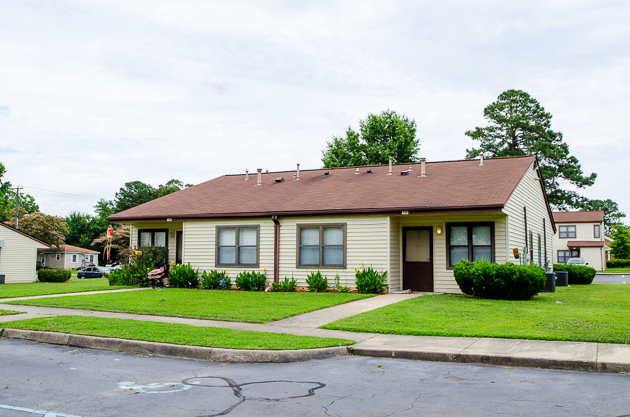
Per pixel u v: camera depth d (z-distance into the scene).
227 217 20.88
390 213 18.16
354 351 9.00
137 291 19.39
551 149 50.41
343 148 44.22
